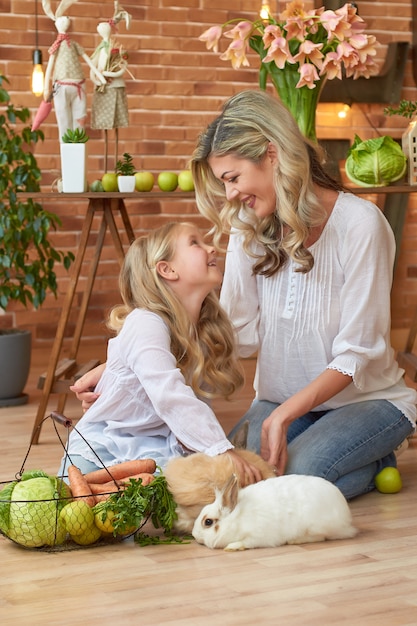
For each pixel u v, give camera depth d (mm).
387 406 2879
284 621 1913
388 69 6496
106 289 6145
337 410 2881
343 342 2764
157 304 2729
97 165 6105
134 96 6137
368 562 2268
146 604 2025
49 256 4844
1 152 4496
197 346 2756
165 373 2582
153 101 6172
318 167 2805
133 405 2760
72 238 6055
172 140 6230
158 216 6227
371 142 3652
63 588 2137
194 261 2754
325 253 2805
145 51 6133
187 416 2545
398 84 6523
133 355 2650
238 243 2963
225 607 1996
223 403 4484
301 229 2676
